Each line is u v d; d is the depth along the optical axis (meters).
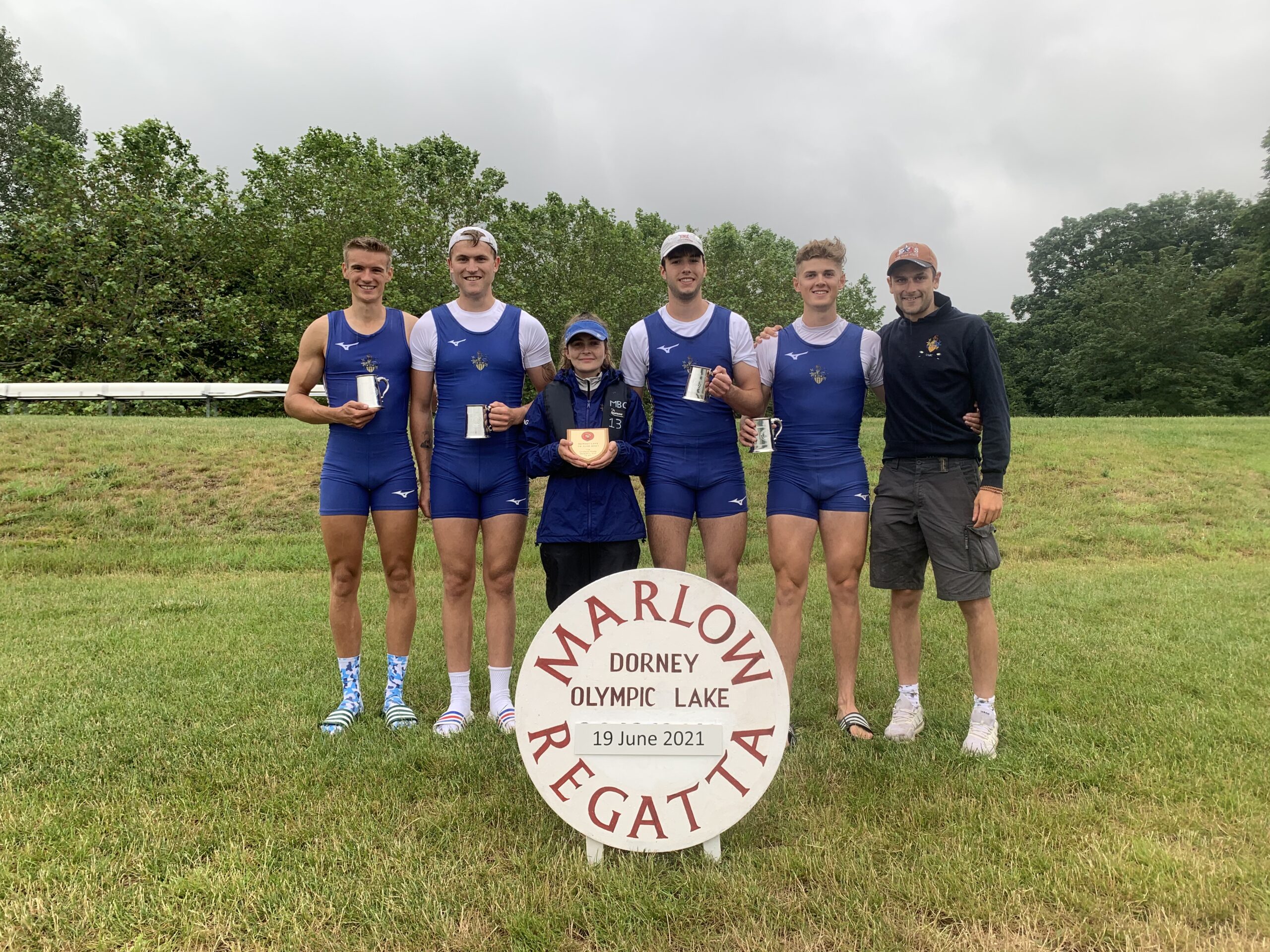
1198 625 5.39
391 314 3.69
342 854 2.37
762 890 2.20
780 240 48.19
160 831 2.50
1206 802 2.66
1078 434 13.95
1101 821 2.56
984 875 2.24
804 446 3.53
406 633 3.72
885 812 2.66
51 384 17.23
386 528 3.61
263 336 25.44
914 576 3.51
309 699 3.83
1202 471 11.46
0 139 30.97
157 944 1.97
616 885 2.24
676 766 2.46
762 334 3.72
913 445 3.45
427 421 3.78
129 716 3.53
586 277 30.17
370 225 25.55
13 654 4.60
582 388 3.38
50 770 2.93
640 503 10.65
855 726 3.45
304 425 13.80
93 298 22.23
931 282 3.38
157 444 11.12
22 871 2.25
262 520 9.41
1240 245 50.00
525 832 2.56
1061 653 4.67
